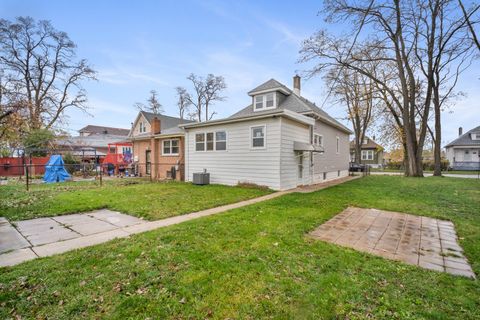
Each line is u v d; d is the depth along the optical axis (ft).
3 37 64.64
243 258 10.61
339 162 57.52
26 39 69.41
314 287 8.38
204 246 11.93
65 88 77.56
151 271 9.39
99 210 20.98
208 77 111.14
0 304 7.48
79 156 67.21
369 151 133.08
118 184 38.96
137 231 14.85
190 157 42.88
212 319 6.88
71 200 24.09
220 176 38.27
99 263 10.12
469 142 102.58
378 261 10.56
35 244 12.70
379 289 8.34
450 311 7.20
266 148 32.99
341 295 7.94
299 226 15.28
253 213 18.70
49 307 7.33
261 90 45.70
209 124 38.91
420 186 36.45
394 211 20.26
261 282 8.69
